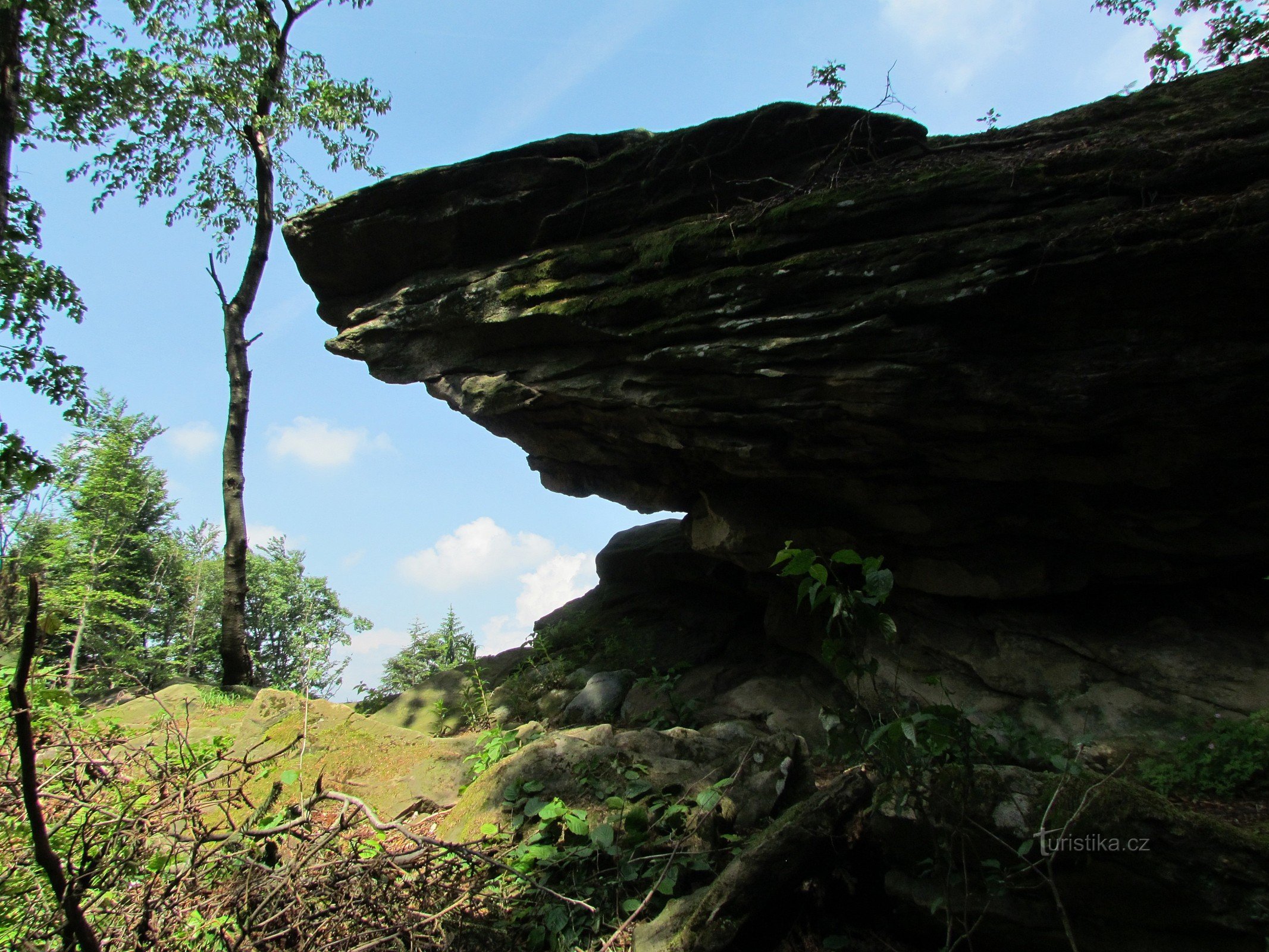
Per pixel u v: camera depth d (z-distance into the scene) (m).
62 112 12.71
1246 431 5.62
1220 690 5.89
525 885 4.23
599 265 7.52
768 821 4.46
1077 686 6.35
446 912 3.41
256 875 3.30
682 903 3.92
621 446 8.26
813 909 4.05
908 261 5.86
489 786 5.23
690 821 4.52
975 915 3.78
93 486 16.88
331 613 19.47
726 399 6.78
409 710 9.22
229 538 14.10
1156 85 6.86
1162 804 3.57
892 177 6.43
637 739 5.54
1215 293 5.22
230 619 13.85
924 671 6.92
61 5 11.67
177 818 3.47
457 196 8.37
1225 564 6.42
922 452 6.53
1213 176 5.32
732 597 9.48
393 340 8.84
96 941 2.55
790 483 7.51
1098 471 6.17
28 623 2.11
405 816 5.80
